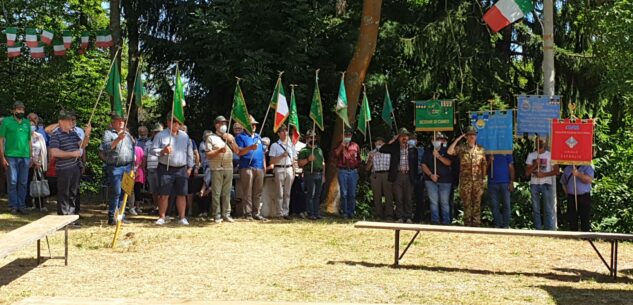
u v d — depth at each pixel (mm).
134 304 4570
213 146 12469
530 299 6953
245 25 16578
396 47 17688
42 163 13711
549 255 9859
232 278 7781
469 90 17688
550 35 13320
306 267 8500
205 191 13406
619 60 14227
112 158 11672
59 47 16469
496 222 13203
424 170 13805
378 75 17953
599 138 16922
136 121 19250
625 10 14039
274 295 6977
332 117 18344
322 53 17438
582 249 10461
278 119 13656
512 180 13234
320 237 11039
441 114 13680
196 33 16125
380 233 11648
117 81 11633
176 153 12039
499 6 13078
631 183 16344
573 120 12023
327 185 16047
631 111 15523
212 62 16562
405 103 18719
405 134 14172
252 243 10219
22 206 13141
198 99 18406
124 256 8984
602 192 15992
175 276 7828
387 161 14367
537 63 18453
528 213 16594
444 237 11367
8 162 12992
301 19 16562
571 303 6812
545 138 12906
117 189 11758
